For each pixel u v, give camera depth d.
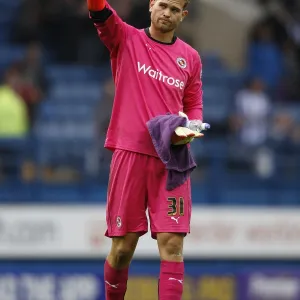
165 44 24.12
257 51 59.47
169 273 23.67
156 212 23.91
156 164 23.91
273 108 56.72
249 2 62.78
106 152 48.66
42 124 54.34
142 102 23.89
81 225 45.78
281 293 45.56
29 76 54.16
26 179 47.69
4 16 61.84
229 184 48.72
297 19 60.69
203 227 46.50
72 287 45.03
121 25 23.97
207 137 54.84
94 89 57.59
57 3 60.03
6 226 45.53
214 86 58.09
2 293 44.75
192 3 61.47
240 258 46.56
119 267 24.45
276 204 48.09
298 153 50.59
